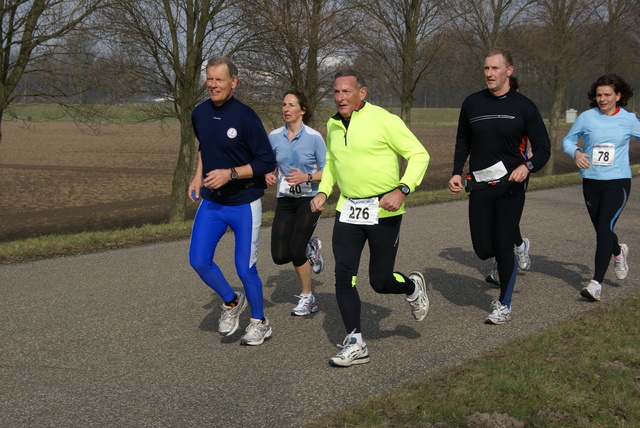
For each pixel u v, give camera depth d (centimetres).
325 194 448
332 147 425
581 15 1873
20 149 3566
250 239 446
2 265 707
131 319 512
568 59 1945
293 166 535
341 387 376
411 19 1494
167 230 914
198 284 624
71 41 1090
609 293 581
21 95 1095
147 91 1238
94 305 550
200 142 445
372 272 427
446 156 3191
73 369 405
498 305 497
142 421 331
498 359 404
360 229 424
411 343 453
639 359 390
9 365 411
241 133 432
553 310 529
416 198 1282
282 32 1191
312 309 535
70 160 2947
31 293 589
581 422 305
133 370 403
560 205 1176
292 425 326
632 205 1149
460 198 1294
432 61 1556
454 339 460
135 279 643
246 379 389
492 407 326
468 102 501
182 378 390
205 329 489
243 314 539
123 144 4028
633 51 2272
